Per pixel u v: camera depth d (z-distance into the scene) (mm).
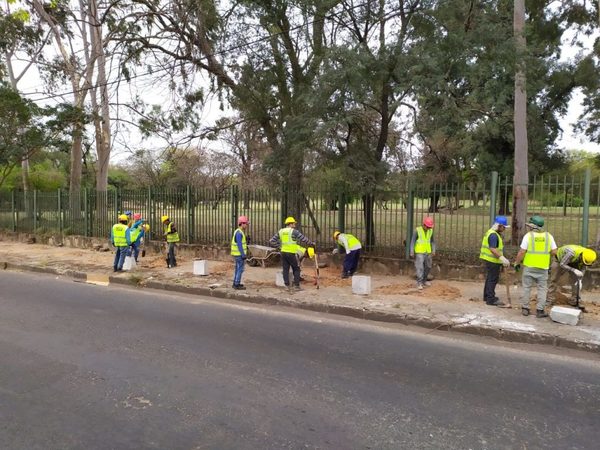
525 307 7664
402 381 4988
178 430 3785
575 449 3611
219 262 13750
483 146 28406
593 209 10086
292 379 4969
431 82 9906
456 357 5910
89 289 10461
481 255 8586
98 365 5293
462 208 11125
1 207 21641
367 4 12141
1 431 3742
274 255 13016
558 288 8609
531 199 11750
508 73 11344
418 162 26453
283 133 13297
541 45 21766
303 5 12547
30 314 7820
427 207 11406
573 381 5121
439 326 7309
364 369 5348
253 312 8352
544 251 7488
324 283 10516
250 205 13805
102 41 19609
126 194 16734
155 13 15539
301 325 7441
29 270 13453
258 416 4066
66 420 3941
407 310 7996
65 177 45500
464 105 11812
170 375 5016
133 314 7980
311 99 10797
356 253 11117
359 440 3674
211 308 8641
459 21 10648
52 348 5910
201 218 14867
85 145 24891
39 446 3506
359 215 12172
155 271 12266
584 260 7863
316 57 13469
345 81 10406
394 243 11867
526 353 6156
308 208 12773
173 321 7520
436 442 3670
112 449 3475
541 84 22016
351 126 12234
